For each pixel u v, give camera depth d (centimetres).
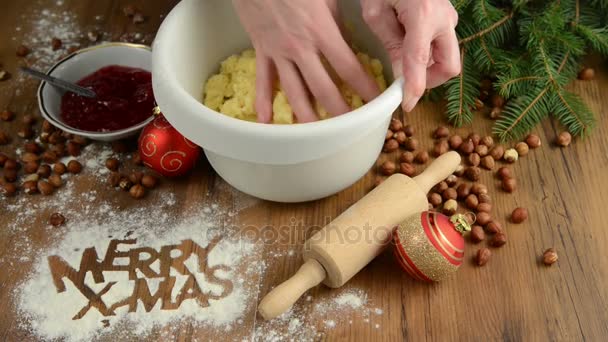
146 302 84
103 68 98
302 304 83
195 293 85
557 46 95
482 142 94
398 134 94
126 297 85
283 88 79
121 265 87
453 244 80
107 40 105
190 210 90
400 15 76
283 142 75
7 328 83
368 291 84
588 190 91
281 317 83
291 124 77
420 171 92
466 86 94
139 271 86
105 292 85
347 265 80
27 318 84
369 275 85
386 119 80
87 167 94
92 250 88
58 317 84
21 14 108
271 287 85
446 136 95
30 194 92
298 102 79
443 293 84
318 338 82
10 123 98
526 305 83
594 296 84
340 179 85
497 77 94
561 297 84
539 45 93
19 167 94
